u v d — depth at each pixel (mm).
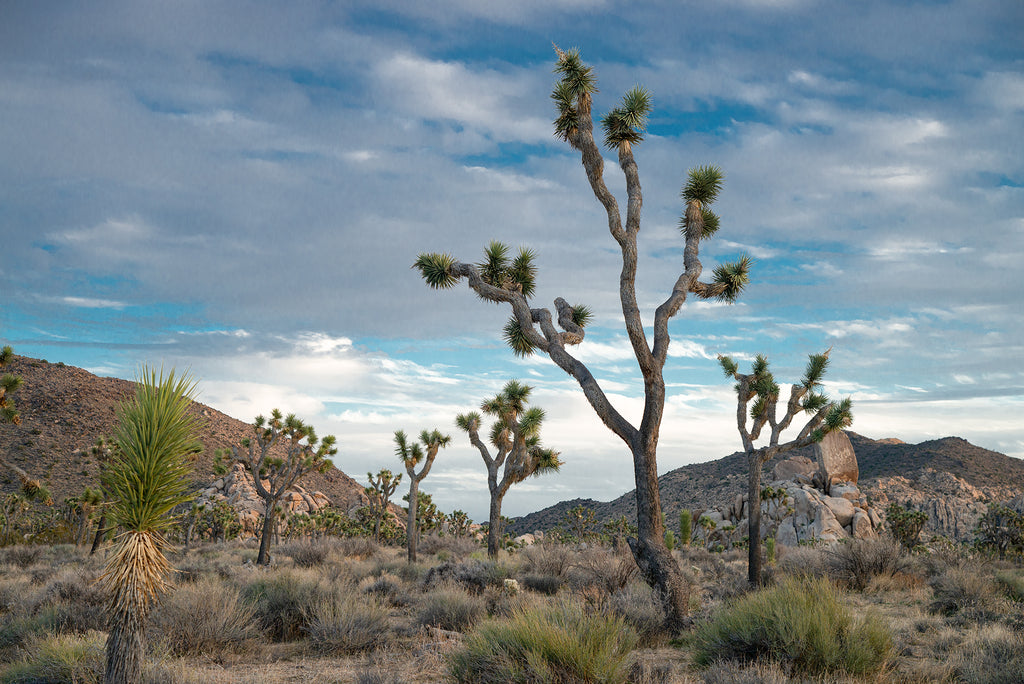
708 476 104500
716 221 15094
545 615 7477
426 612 11117
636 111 13617
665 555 11602
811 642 7324
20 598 11469
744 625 7781
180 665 7355
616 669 6355
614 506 96000
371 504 59125
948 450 98188
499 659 6742
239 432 90250
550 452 25516
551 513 105938
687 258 14234
